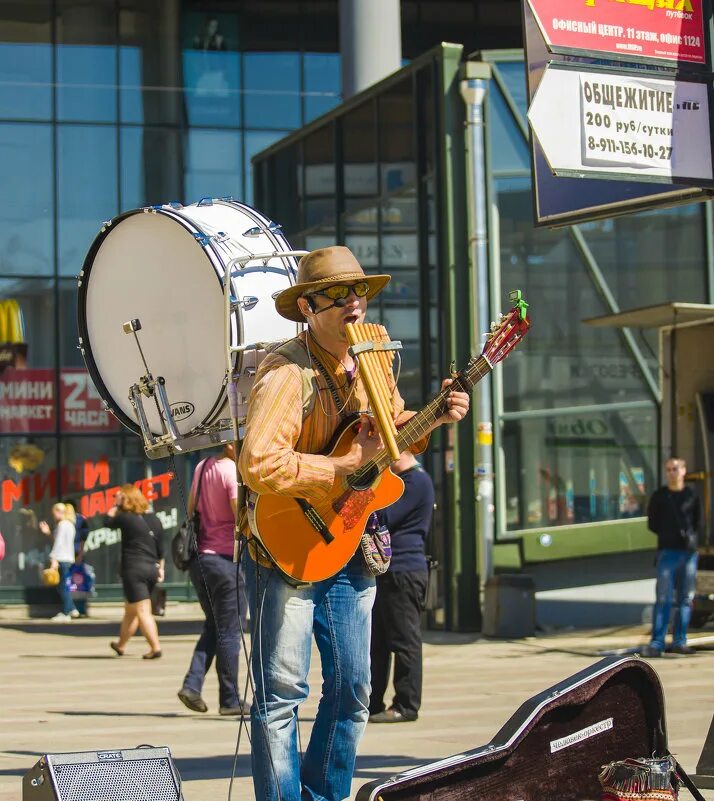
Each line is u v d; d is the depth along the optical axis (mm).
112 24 31625
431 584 20922
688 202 10070
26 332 30516
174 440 7070
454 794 5875
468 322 20891
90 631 23984
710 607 19734
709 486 20406
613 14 9805
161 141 31766
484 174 21000
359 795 5660
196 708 12008
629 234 22016
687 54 10055
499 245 21281
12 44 31031
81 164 31234
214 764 9398
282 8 32750
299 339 6180
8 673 16531
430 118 21578
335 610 6398
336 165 24281
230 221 7008
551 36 9570
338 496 6070
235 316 6664
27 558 29891
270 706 6211
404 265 22344
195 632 23141
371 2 26281
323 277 6105
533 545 21000
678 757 9273
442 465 21156
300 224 25625
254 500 6180
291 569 6043
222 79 32281
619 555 22016
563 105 9656
